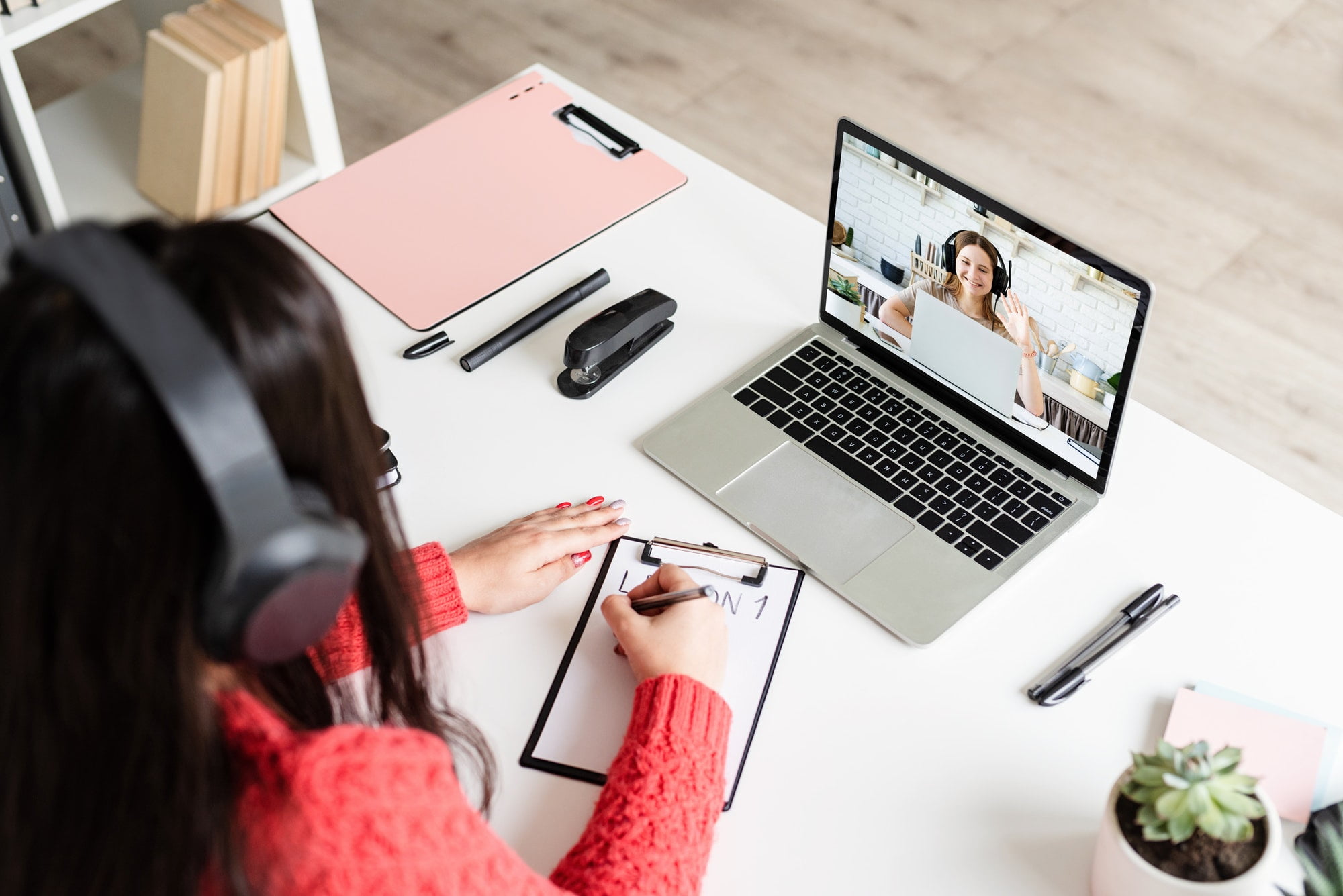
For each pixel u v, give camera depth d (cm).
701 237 144
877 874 92
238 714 65
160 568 55
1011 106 284
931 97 286
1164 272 247
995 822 95
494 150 152
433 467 121
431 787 69
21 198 212
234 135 218
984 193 107
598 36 302
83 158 233
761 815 95
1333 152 272
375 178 148
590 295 137
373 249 140
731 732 100
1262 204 261
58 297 52
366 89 287
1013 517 115
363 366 127
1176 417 223
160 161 221
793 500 117
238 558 55
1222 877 79
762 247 143
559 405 126
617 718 101
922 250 116
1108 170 269
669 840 88
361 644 99
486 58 296
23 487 53
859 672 104
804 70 293
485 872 72
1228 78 290
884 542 113
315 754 64
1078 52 297
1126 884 83
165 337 52
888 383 127
